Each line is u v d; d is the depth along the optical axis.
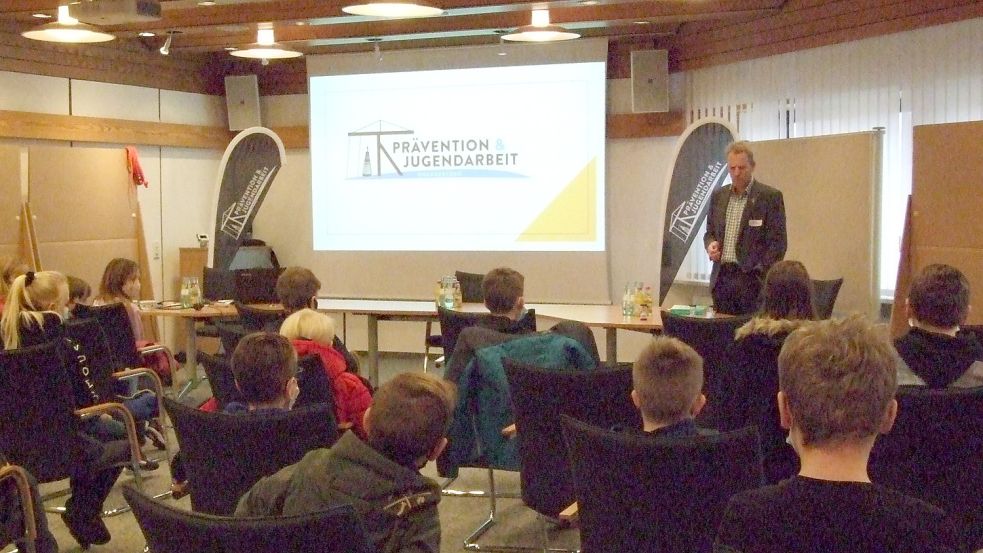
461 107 8.17
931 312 2.82
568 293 8.03
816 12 6.30
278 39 7.62
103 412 3.86
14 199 6.82
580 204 7.95
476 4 6.14
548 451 3.17
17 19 6.91
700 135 6.66
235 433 2.56
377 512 1.83
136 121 8.06
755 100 6.93
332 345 3.88
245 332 4.32
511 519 4.33
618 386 3.02
